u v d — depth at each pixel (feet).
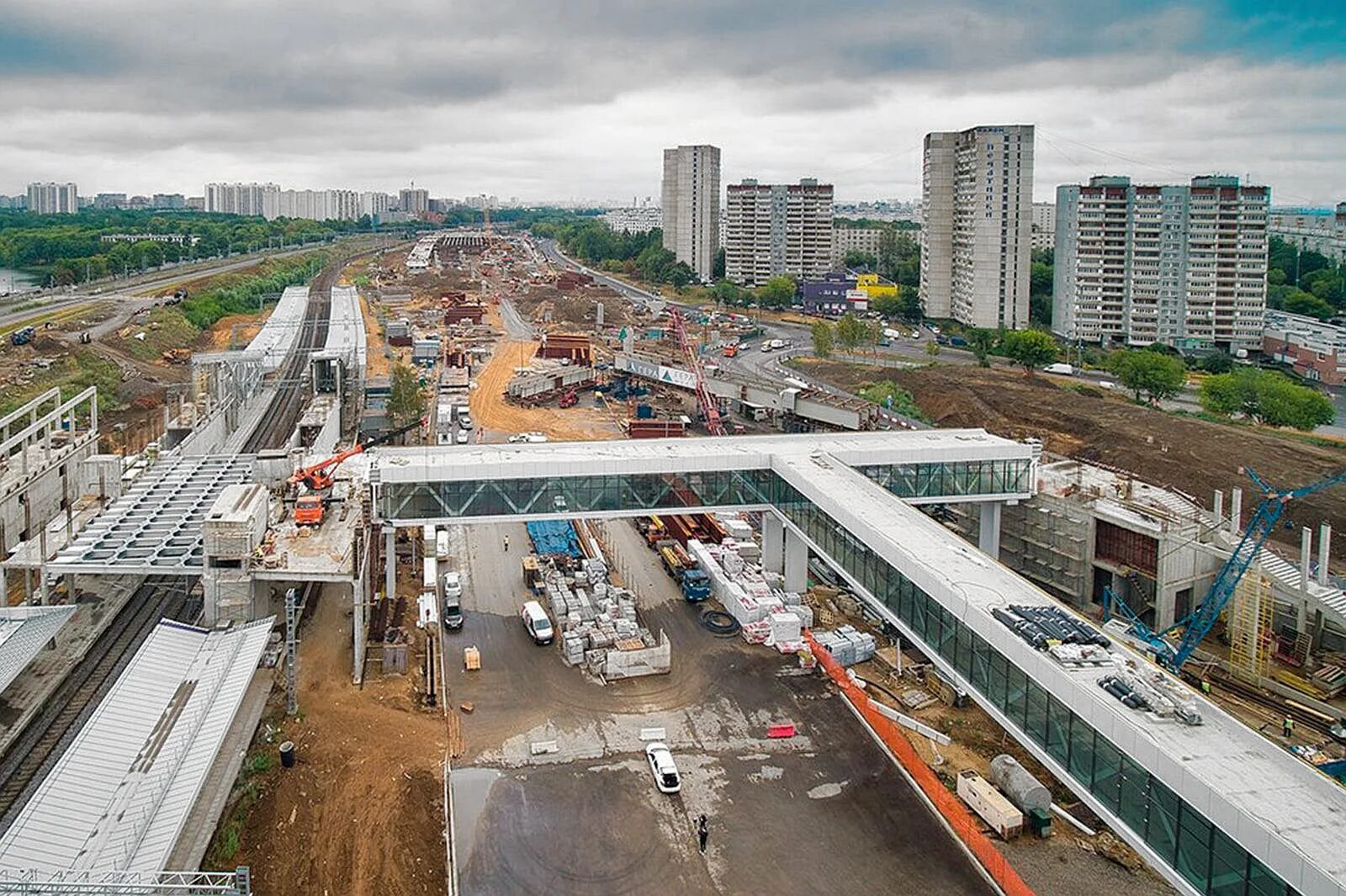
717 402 516.73
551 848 173.88
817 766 200.13
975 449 287.48
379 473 256.93
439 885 164.66
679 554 303.07
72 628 242.99
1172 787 133.28
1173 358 644.27
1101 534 286.66
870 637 248.73
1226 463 405.59
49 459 337.52
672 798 188.44
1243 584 248.93
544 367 600.80
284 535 253.03
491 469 262.88
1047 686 159.43
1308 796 126.31
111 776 163.02
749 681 234.17
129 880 134.82
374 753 199.41
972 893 164.66
